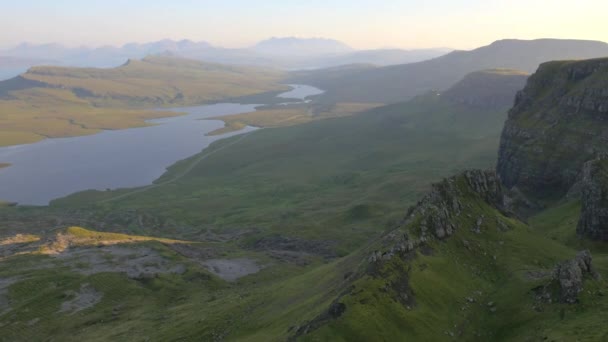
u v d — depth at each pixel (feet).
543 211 544.62
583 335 190.19
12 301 434.30
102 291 450.30
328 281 303.68
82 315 406.00
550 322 214.48
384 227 640.17
